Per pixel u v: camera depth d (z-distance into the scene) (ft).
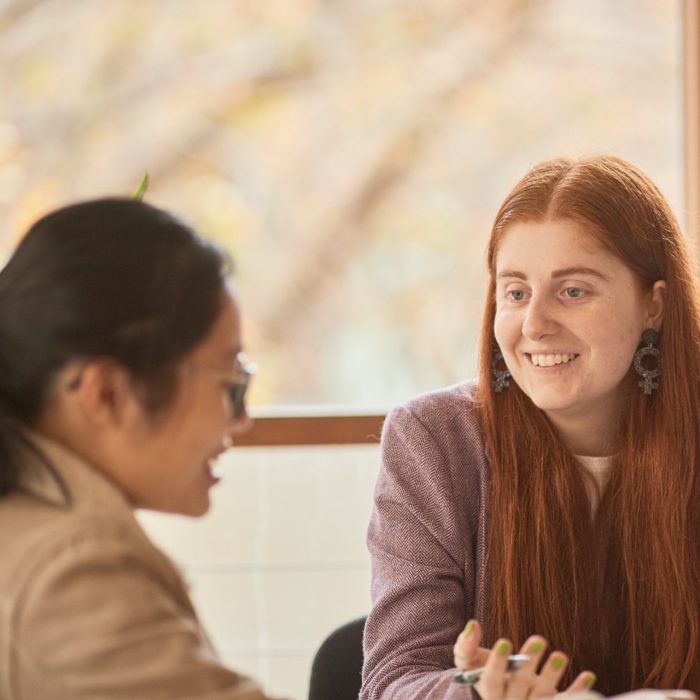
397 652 8.70
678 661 8.87
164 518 16.42
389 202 31.07
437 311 30.86
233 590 16.40
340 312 31.07
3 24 29.63
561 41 30.55
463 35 30.91
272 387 30.94
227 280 5.84
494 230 9.21
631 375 9.28
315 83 31.09
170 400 5.59
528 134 30.73
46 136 29.78
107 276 5.47
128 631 5.20
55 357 5.48
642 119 30.32
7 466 5.60
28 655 5.18
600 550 9.24
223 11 30.78
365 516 16.46
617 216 8.80
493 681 6.92
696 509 9.11
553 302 8.79
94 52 30.12
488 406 9.37
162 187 30.60
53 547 5.29
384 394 30.94
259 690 5.52
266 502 16.44
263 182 30.96
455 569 9.14
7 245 28.99
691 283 9.23
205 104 30.76
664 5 30.17
